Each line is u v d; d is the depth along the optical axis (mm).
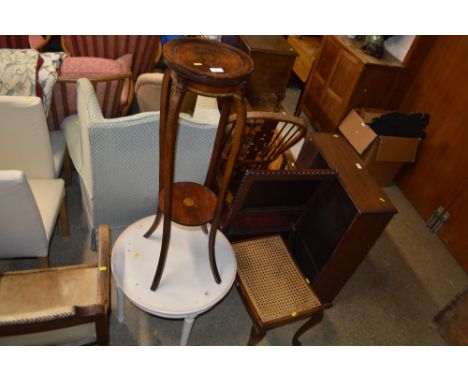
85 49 2521
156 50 2703
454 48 2439
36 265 1822
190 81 938
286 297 1495
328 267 1652
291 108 3629
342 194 1542
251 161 1925
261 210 1629
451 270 2381
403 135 2572
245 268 1577
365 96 2779
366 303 2053
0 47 2217
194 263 1506
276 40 2846
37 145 1530
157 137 1438
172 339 1693
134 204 1716
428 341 1941
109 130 1331
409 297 2145
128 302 1782
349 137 2699
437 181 2596
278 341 1792
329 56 3023
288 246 1870
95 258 1896
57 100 1865
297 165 1945
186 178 1750
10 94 1669
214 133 1544
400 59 2781
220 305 1870
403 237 2535
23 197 1170
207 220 1309
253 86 2855
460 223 2428
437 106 2580
